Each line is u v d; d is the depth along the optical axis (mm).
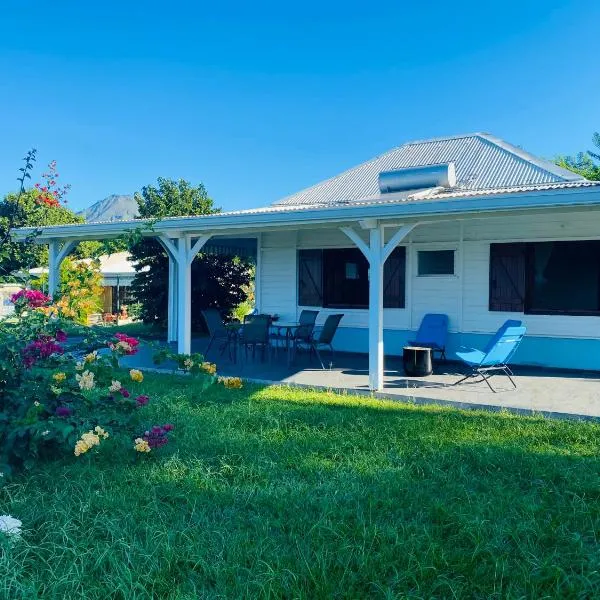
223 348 11539
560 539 3350
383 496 3965
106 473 4422
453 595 2807
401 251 11555
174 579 2941
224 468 4539
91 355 4766
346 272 12219
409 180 11719
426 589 2877
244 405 6957
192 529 3451
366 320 11992
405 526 3488
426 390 7980
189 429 5746
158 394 7629
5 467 4098
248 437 5508
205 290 17328
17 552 3109
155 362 4805
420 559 3102
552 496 3994
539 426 5996
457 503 3848
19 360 4488
